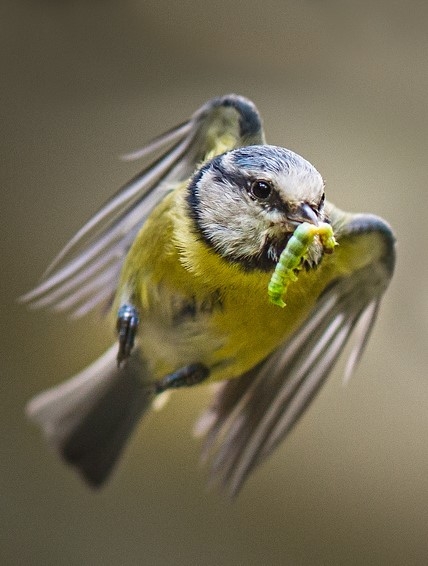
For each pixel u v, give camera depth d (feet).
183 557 5.76
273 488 5.80
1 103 6.81
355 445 5.82
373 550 5.77
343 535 5.78
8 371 5.84
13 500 5.77
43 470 5.79
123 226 5.34
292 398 5.40
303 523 5.79
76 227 6.30
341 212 5.32
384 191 6.42
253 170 5.24
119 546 5.75
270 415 5.40
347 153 6.60
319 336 5.38
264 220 5.24
